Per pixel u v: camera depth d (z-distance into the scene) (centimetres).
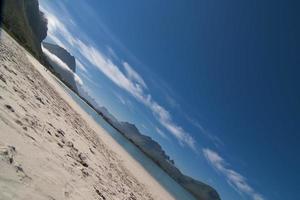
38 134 944
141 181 3234
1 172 520
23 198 502
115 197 1107
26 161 661
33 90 1711
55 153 923
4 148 617
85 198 781
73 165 988
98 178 1155
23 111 1036
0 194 456
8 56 2091
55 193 641
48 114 1427
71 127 1786
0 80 1152
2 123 745
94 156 1591
